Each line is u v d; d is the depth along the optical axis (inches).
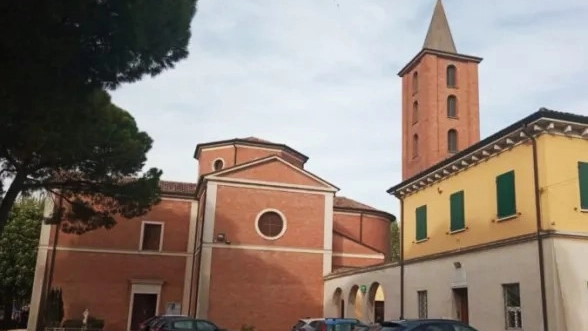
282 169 1350.9
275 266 1280.8
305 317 1268.5
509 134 684.1
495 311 683.4
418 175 925.8
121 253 1352.1
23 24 327.3
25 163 703.7
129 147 807.7
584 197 637.3
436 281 835.4
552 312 585.6
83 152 694.5
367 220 1626.5
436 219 876.0
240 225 1282.0
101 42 374.3
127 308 1318.9
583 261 608.4
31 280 1541.6
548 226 612.4
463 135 1416.1
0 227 699.4
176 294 1362.0
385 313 1000.9
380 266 1036.5
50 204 1306.6
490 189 734.5
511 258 664.4
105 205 893.2
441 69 1455.5
